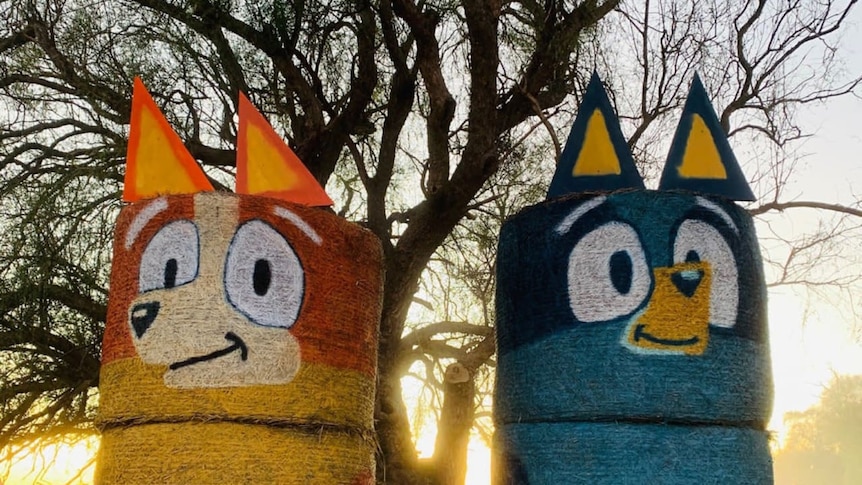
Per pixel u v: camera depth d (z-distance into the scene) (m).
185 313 4.12
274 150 4.72
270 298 4.20
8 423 8.23
